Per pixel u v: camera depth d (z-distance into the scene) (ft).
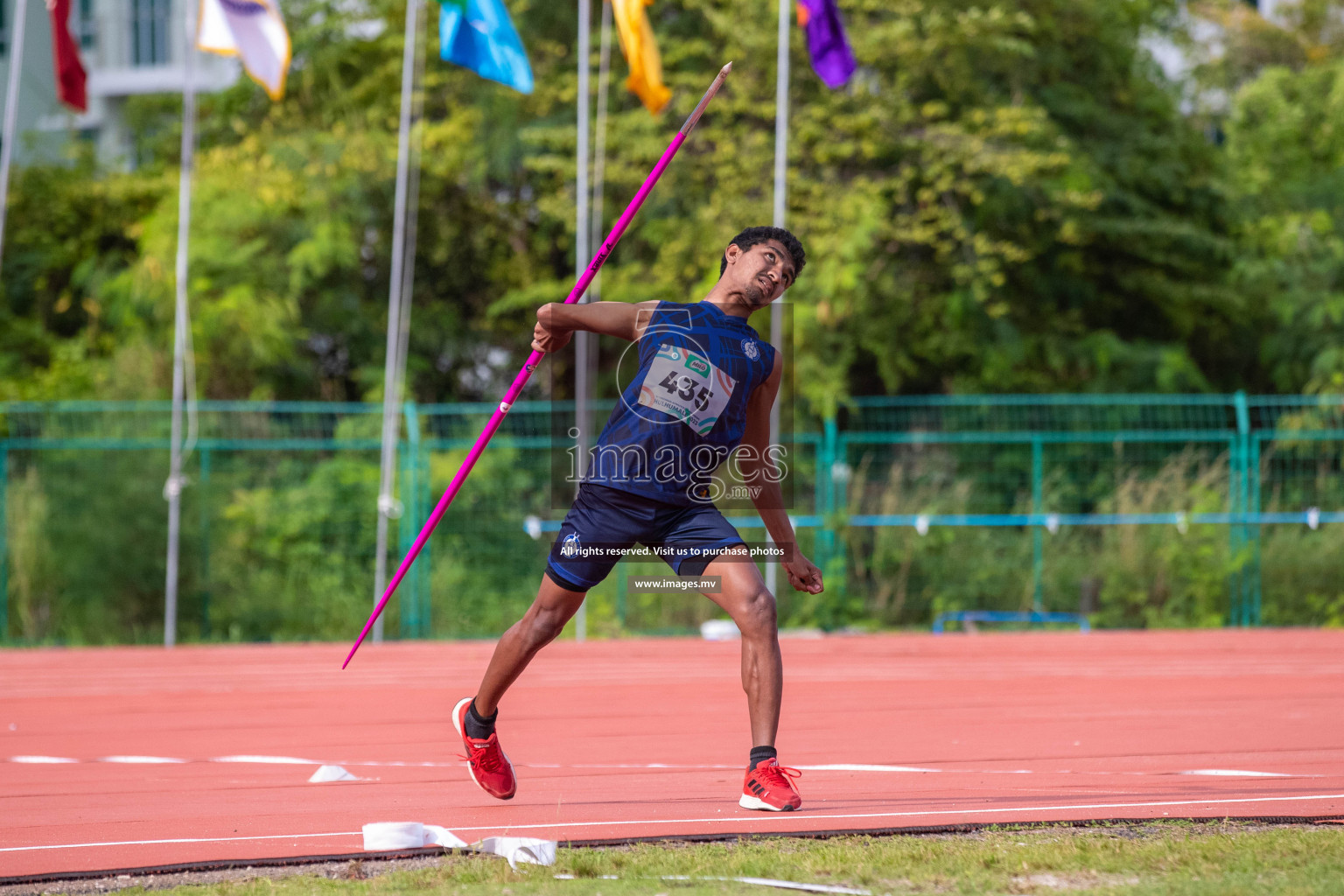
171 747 68.69
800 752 62.75
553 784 52.70
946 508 170.60
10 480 158.81
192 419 155.84
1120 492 171.01
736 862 34.88
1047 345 212.02
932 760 59.52
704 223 197.16
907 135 202.90
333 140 213.87
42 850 39.50
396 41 216.33
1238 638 146.51
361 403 215.92
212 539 163.73
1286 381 223.71
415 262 224.74
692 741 68.69
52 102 259.60
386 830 37.88
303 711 86.22
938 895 31.42
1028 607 166.30
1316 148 261.03
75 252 220.43
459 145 212.02
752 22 196.13
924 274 214.69
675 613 157.69
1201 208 224.53
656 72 123.65
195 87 254.27
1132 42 230.68
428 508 161.17
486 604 164.14
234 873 36.09
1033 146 207.41
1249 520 163.73
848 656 127.75
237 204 205.57
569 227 202.80
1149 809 43.55
